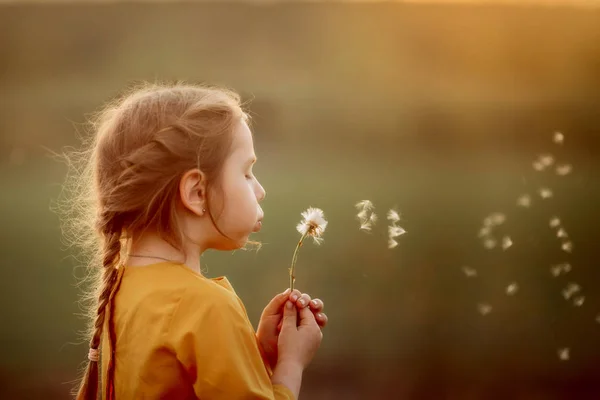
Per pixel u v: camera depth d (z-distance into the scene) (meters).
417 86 15.24
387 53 17.17
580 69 13.31
